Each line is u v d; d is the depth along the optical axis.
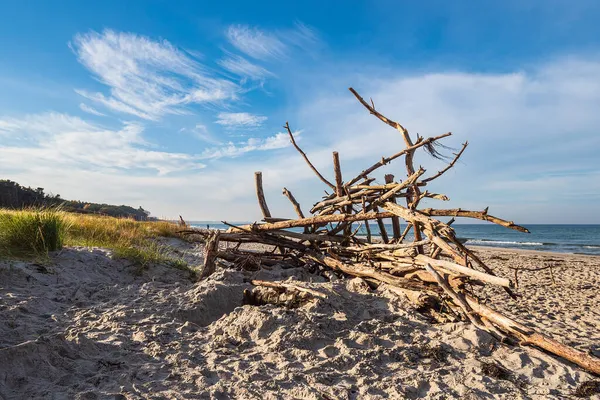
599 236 66.12
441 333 4.09
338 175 7.36
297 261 7.44
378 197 6.63
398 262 5.78
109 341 3.81
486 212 4.89
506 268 15.27
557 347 3.61
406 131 6.60
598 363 3.36
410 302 4.92
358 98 6.62
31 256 6.75
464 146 6.15
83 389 2.86
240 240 7.69
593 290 9.87
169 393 2.82
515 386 3.10
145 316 4.68
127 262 7.68
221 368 3.28
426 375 3.23
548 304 7.80
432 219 5.13
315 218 6.82
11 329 3.86
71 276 6.37
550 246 38.31
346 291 5.16
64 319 4.51
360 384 3.05
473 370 3.36
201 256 11.72
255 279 6.25
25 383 2.84
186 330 4.30
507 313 6.82
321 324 4.09
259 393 2.85
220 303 5.31
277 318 4.16
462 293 4.61
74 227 10.44
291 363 3.36
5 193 22.03
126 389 2.86
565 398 2.93
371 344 3.79
